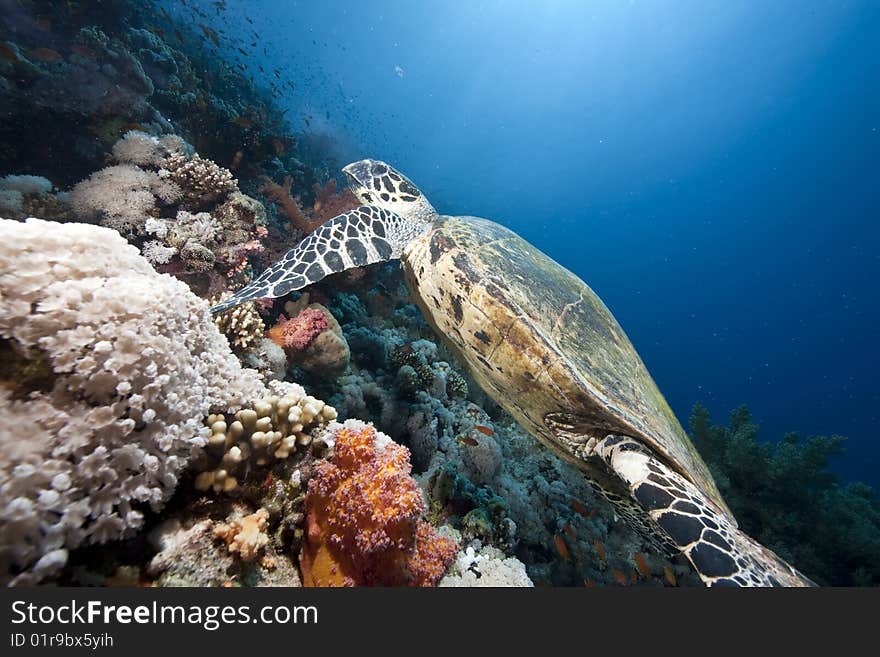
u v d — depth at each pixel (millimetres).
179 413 278
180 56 1399
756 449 1297
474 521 566
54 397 233
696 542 424
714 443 1440
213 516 300
